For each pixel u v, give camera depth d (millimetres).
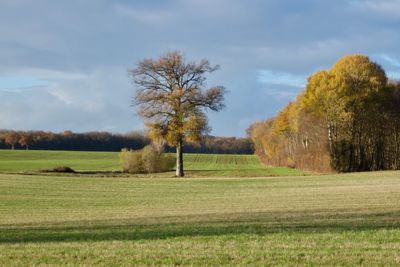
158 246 13625
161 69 60594
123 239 15539
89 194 40156
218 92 60812
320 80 66375
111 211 27922
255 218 21297
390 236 14695
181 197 37031
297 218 20812
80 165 96312
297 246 13148
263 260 11445
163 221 21156
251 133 159375
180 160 64188
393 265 10781
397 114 66188
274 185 47031
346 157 66688
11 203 33688
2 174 61219
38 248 13695
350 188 39812
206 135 61750
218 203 31312
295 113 85562
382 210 23891
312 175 61719
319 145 69875
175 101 60406
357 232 15578
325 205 27516
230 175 67125
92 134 172625
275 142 108250
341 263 11000
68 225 20547
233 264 11133
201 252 12508
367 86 64188
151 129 60844
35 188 44594
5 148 173250
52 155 133625
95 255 12414
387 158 67062
